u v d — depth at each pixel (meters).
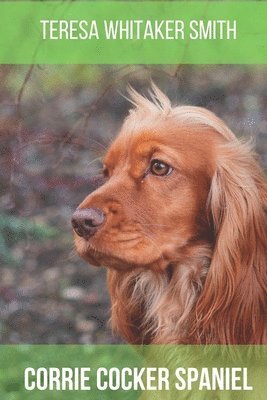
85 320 6.03
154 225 3.39
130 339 3.79
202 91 7.39
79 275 6.45
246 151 3.57
